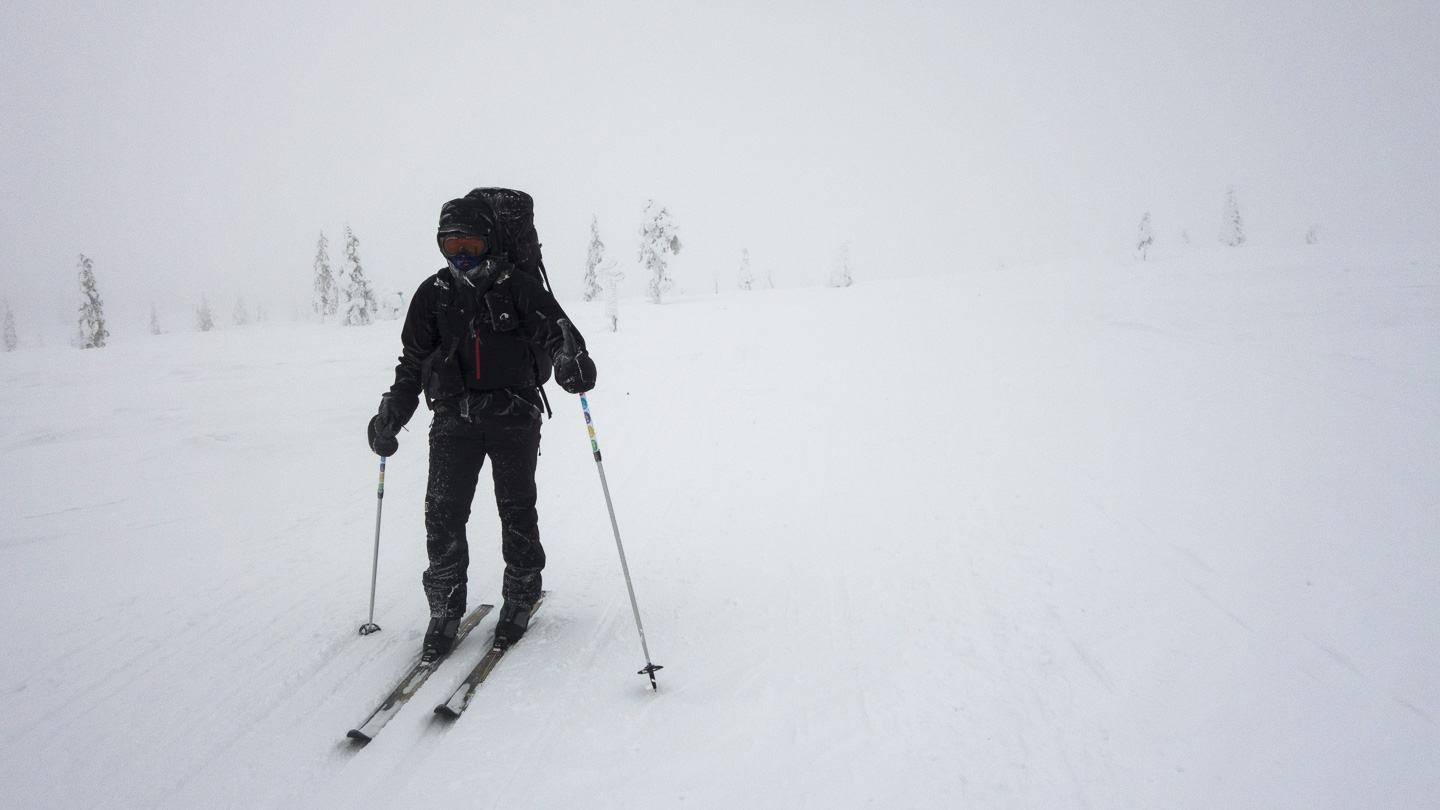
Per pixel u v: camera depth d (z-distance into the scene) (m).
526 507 3.10
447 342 2.93
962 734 2.43
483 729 2.47
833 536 4.62
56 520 5.32
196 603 3.69
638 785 2.18
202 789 2.19
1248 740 2.33
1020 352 11.34
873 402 8.89
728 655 3.05
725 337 17.48
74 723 2.56
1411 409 5.93
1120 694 2.65
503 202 2.98
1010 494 5.16
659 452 7.26
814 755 2.33
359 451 7.85
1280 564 3.57
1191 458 5.38
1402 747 2.24
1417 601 3.08
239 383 14.19
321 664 2.99
